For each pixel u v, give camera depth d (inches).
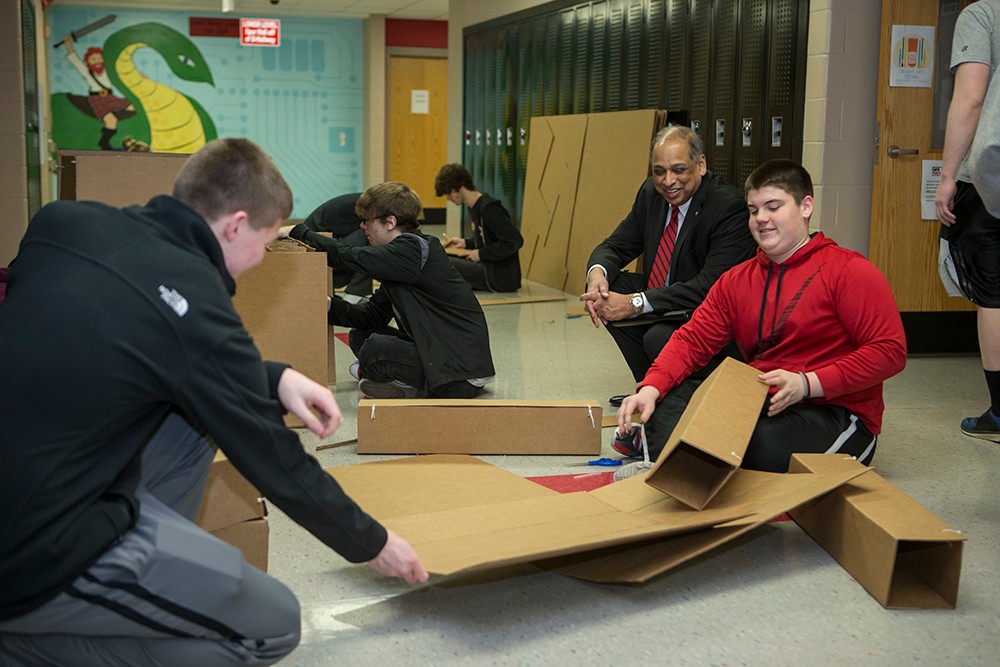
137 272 50.6
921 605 78.4
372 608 77.7
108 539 49.1
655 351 134.1
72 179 156.9
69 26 506.9
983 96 128.0
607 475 112.1
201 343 50.9
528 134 334.3
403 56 551.8
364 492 94.3
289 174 550.3
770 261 104.9
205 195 55.5
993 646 72.6
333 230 240.7
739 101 219.0
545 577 83.8
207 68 528.1
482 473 100.7
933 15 188.2
